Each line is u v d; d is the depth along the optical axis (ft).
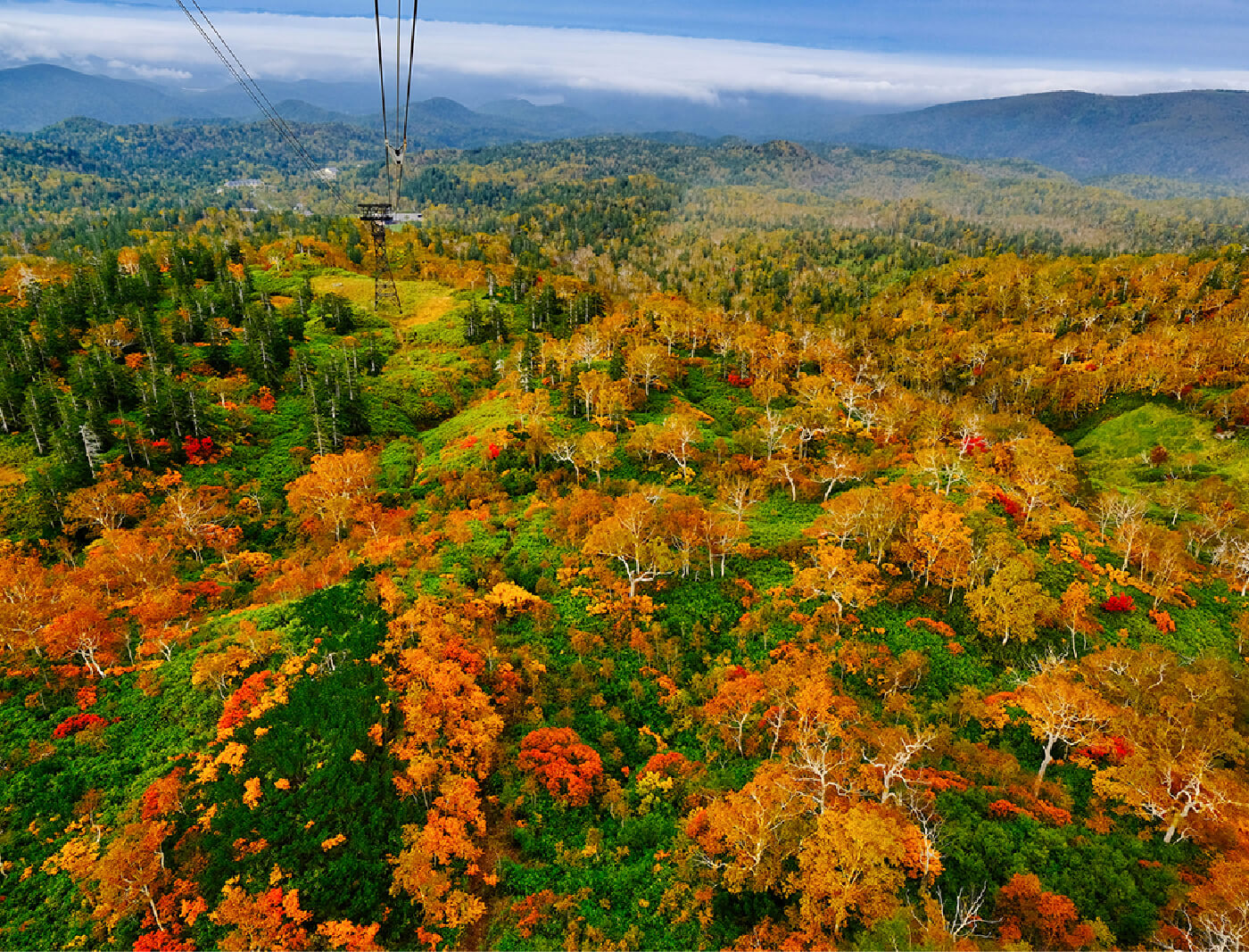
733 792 147.02
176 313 476.95
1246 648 217.15
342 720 168.25
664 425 353.31
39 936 127.13
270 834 141.49
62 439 310.04
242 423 380.17
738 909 127.34
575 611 224.33
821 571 231.71
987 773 164.76
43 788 157.99
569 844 146.72
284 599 233.96
